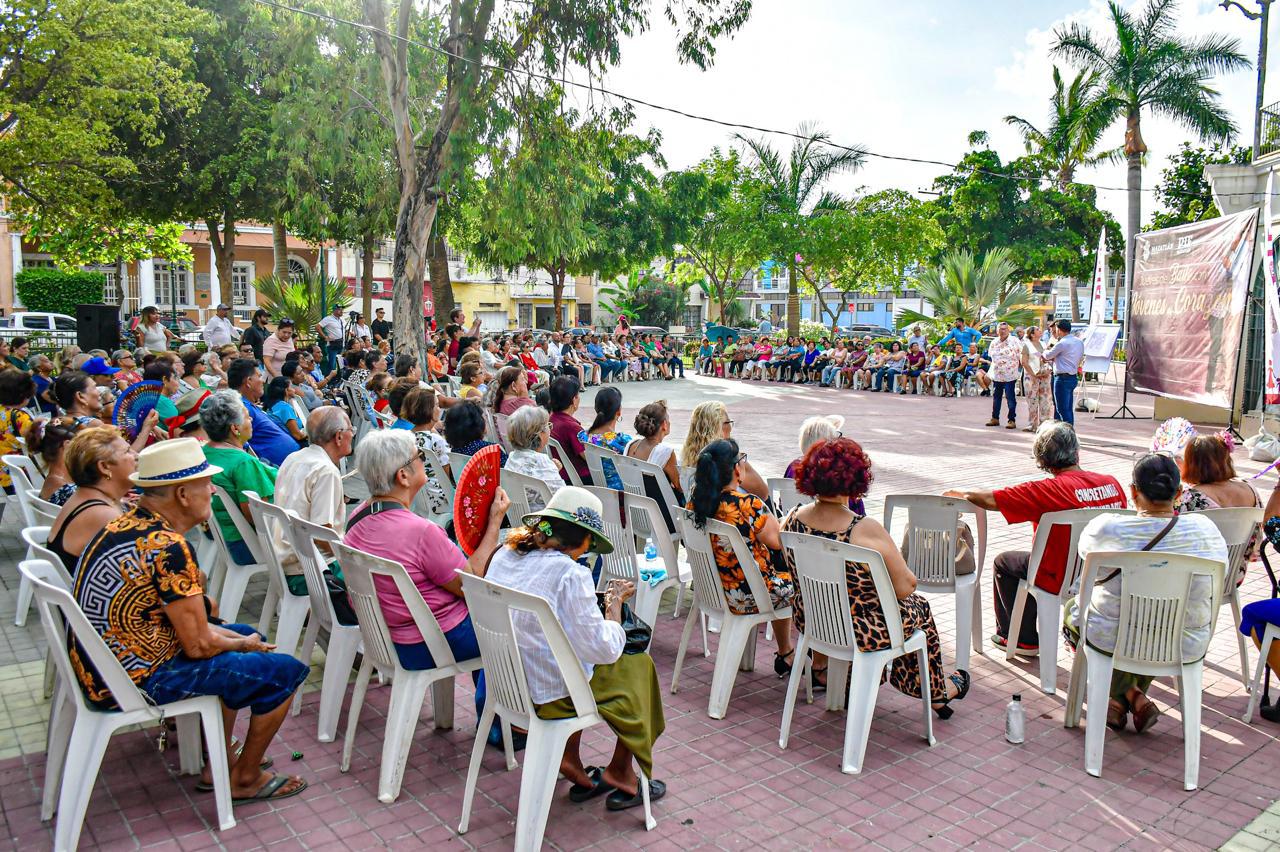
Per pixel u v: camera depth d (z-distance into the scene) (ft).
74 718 12.39
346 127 54.39
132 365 37.70
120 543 11.44
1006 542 27.76
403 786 13.34
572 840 11.96
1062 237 139.44
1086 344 65.36
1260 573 24.48
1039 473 39.58
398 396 26.25
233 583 17.81
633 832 12.16
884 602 13.82
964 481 37.65
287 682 12.59
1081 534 15.30
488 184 52.85
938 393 81.35
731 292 140.46
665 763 14.15
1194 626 13.55
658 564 19.75
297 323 76.02
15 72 53.01
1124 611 13.56
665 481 20.67
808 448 19.66
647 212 108.68
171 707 11.78
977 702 16.51
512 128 50.52
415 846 11.76
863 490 14.35
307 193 58.70
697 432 20.39
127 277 119.14
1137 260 57.82
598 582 19.07
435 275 92.17
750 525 15.80
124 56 53.83
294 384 38.27
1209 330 48.93
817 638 14.55
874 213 113.50
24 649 18.44
